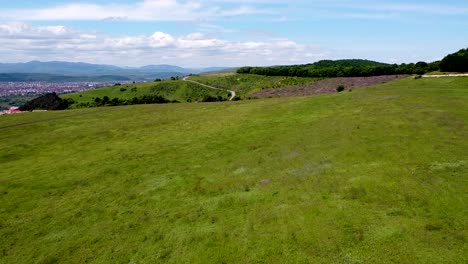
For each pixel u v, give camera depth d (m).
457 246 12.27
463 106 33.47
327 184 18.48
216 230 15.75
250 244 14.20
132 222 17.91
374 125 29.19
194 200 19.70
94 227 17.98
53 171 29.17
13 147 39.25
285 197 17.94
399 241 12.95
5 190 25.14
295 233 14.40
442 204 15.02
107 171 27.73
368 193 16.83
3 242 17.38
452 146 21.78
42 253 16.00
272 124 37.66
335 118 34.69
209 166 26.02
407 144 23.08
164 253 14.59
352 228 14.15
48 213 20.39
